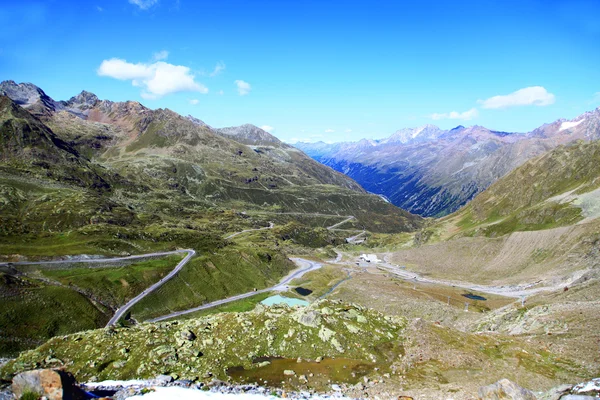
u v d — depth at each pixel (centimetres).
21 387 3206
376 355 5981
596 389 3516
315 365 5644
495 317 10806
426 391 4528
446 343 6378
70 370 5734
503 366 5466
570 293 10206
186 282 17500
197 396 3975
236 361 5759
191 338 6444
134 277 16400
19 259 16050
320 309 7381
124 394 3853
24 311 11900
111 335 6819
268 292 19175
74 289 14150
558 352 5822
